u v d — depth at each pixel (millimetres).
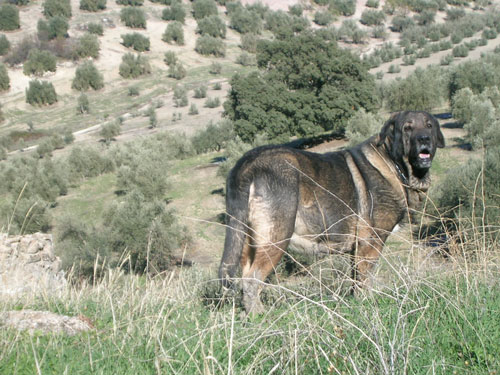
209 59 105375
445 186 16797
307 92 40062
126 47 102438
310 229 4715
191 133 51844
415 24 123812
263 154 4590
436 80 42938
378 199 4953
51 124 70750
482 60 48594
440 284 3596
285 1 143875
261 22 126250
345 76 39375
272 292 4453
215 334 3254
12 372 2836
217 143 43344
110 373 2812
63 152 52438
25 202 25016
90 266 16812
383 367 2545
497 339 2928
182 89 77500
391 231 5086
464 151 27797
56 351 3139
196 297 4641
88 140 58062
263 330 3027
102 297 4723
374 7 141375
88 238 19531
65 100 81312
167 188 30391
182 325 3699
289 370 2637
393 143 4996
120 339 3359
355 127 36000
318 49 40562
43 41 95375
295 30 42875
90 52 94812
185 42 111500
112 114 72875
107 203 31203
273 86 39375
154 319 3713
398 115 5051
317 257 4836
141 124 62750
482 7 146375
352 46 113250
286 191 4480
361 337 2826
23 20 111062
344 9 137125
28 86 85438
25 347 3045
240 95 39438
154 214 20609
